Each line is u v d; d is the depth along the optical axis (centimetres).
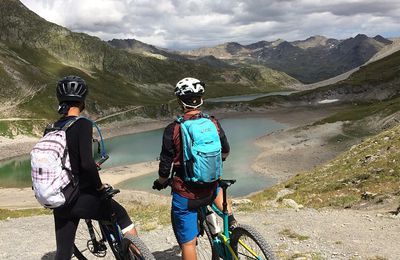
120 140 17725
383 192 2070
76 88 524
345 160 3712
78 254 654
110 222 568
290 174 8662
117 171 9950
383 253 937
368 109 14988
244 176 8569
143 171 9831
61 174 494
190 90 548
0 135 18112
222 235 586
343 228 1201
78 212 522
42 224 1495
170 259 894
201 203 560
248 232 539
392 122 12219
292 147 11519
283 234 1124
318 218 1376
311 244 1016
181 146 543
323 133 12925
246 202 1931
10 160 14812
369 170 2742
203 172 529
